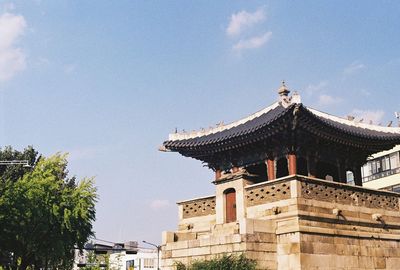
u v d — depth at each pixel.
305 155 32.69
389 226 32.34
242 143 33.19
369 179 67.25
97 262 82.00
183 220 35.38
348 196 30.94
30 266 55.34
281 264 27.39
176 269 29.42
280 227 28.02
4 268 50.22
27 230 45.97
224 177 32.28
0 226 45.22
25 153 65.44
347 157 35.88
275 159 32.72
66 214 47.03
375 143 35.50
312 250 27.42
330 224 29.12
